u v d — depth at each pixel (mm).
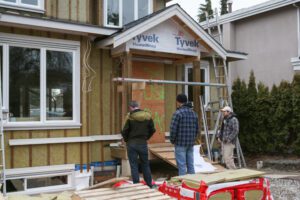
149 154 8859
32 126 7488
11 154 7262
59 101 7984
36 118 7707
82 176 8008
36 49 7746
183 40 9336
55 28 7547
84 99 8203
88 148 8195
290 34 13328
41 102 7738
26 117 7590
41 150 7586
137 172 6680
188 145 7082
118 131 9125
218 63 11797
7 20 6934
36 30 7660
